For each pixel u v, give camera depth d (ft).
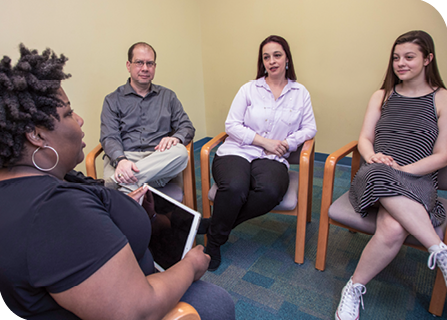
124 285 1.73
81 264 1.64
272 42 5.57
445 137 4.45
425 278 5.00
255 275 5.21
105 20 7.56
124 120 5.87
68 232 1.68
